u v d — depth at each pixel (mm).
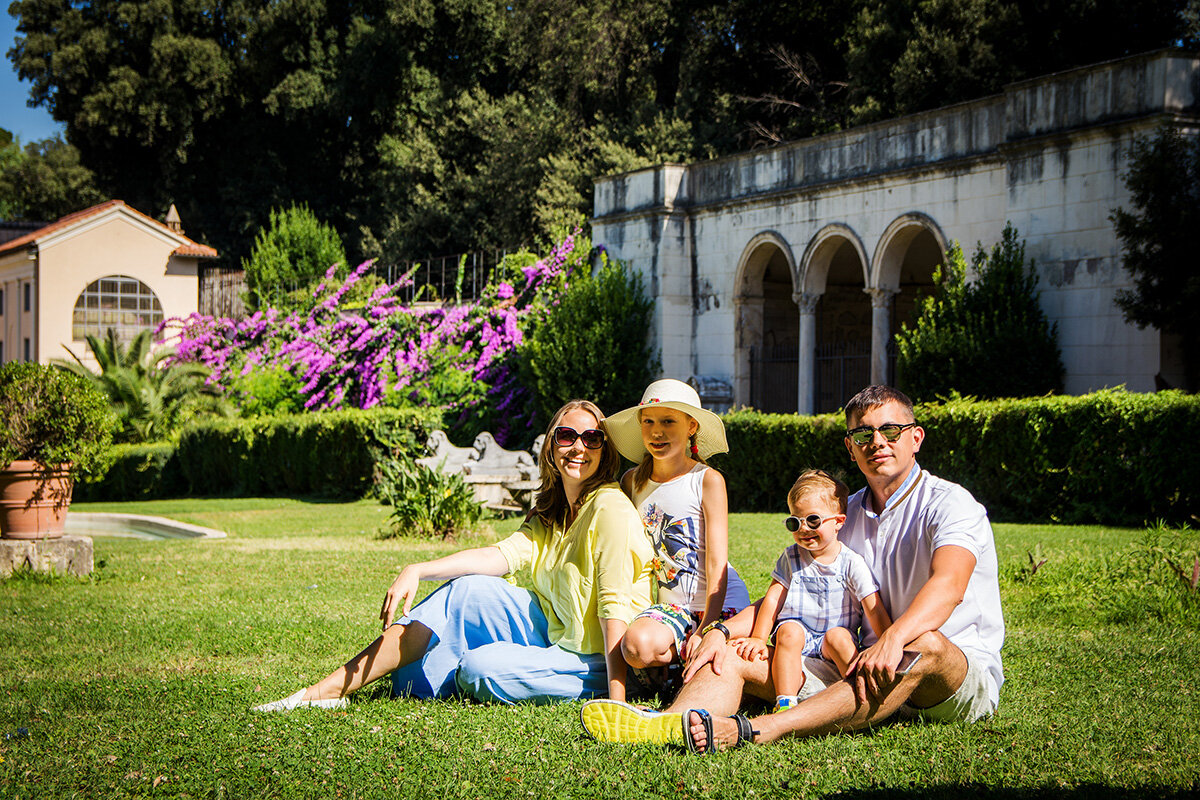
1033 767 3785
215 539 13086
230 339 33312
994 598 4441
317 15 43594
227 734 4367
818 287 21484
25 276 38781
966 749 3977
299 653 6094
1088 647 5871
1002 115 17828
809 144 21328
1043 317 16797
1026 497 13492
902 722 4379
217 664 5852
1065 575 7953
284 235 37188
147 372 28531
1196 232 14617
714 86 35062
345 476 20312
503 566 5164
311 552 11289
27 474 9508
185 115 44531
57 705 4918
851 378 24938
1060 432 13078
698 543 4852
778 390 23141
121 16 44094
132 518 16469
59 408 9625
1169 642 6000
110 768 3965
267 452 22312
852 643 4320
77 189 48125
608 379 22641
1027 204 17094
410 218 38844
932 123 19016
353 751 4102
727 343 23109
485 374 26109
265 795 3670
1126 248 15383
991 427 13875
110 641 6512
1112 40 24031
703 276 23688
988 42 25000
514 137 35562
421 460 18047
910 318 27594
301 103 42938
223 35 46344
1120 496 12508
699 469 4949
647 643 4453
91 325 37688
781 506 16531
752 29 33562
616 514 4738
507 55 43875
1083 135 16219
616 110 36406
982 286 17031
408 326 27703
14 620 7316
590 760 3941
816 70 33156
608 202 25219
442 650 4973
